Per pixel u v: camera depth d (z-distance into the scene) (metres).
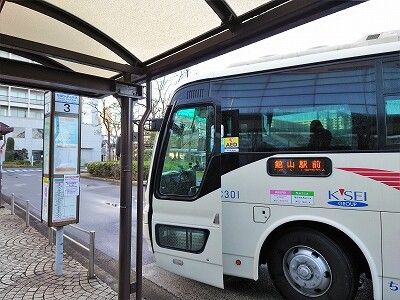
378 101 3.21
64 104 4.53
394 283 2.98
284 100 3.67
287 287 3.59
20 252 5.49
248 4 2.33
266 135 3.69
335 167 3.26
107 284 4.14
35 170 36.62
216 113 3.60
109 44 3.11
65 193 4.48
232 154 3.83
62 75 2.98
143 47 3.16
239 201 3.74
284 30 2.43
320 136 3.42
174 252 3.90
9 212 9.52
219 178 3.56
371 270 3.06
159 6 2.52
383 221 3.03
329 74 3.50
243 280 4.43
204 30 2.78
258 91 3.82
